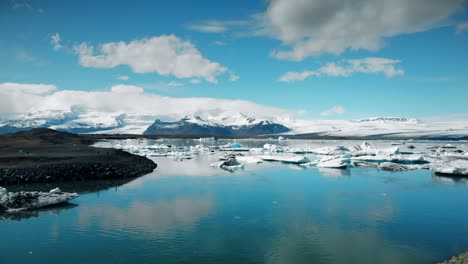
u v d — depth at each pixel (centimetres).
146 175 4628
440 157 7100
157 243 2058
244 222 2461
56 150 6000
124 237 2153
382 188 3744
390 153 7800
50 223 2411
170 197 3234
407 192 3516
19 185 3650
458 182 4159
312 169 5466
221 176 4600
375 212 2733
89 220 2486
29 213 2648
